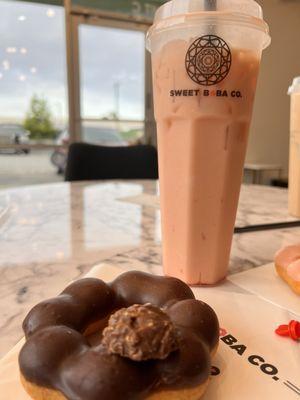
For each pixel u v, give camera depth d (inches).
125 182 29.1
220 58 7.7
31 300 8.3
